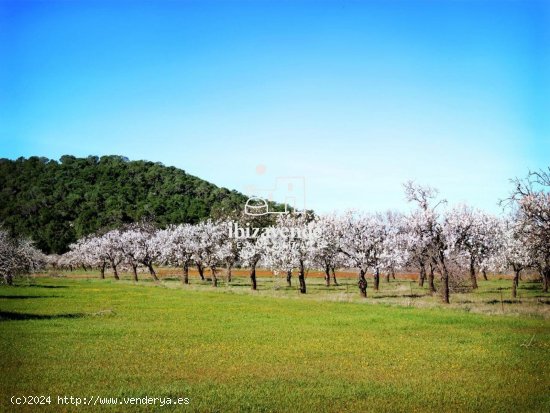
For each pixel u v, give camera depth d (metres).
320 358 29.03
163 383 23.62
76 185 172.50
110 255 113.56
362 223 66.56
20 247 79.62
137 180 185.88
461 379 24.75
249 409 20.17
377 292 74.81
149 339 34.53
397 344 33.12
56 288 80.75
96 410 19.81
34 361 27.80
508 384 23.94
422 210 59.03
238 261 95.50
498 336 35.91
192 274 134.75
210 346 32.25
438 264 60.25
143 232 116.44
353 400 21.33
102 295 68.56
